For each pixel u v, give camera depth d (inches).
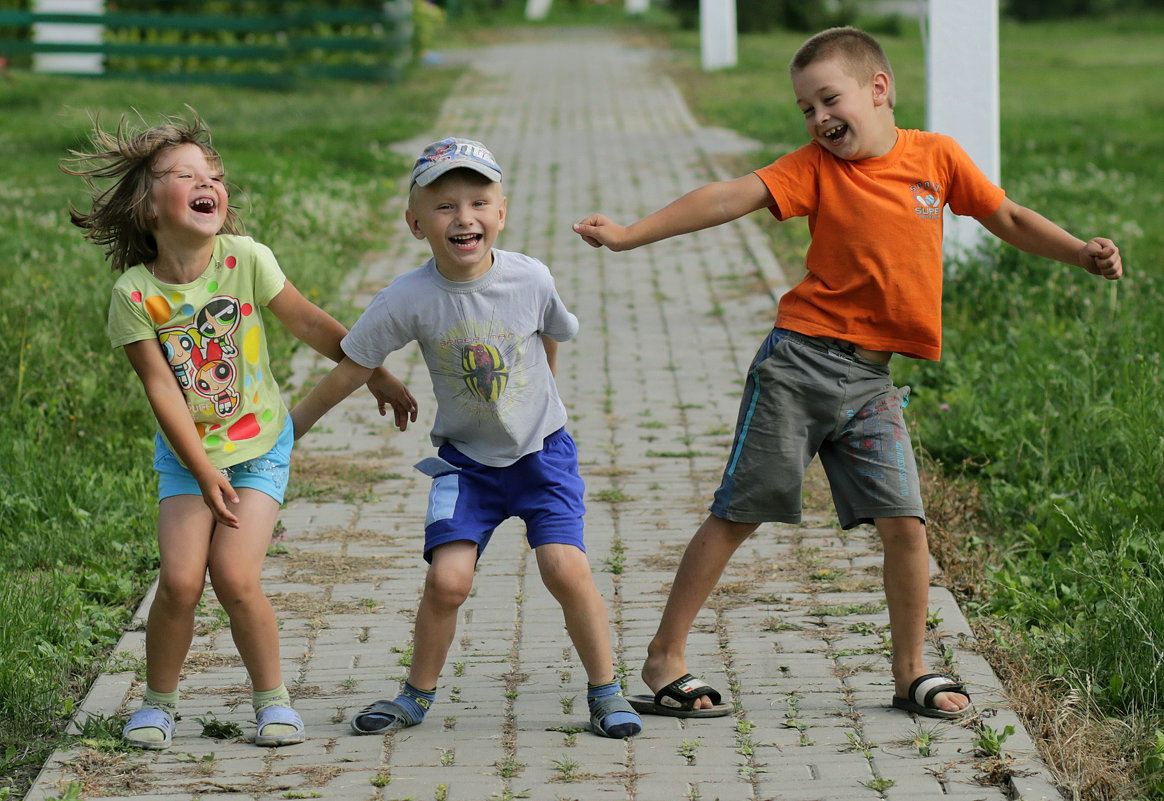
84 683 426.0
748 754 362.9
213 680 422.3
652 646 398.3
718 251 1109.1
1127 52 3164.4
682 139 1654.8
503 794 341.1
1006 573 497.7
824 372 378.6
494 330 363.9
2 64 2140.7
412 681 386.0
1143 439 563.5
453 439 381.7
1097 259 374.6
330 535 557.0
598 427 705.6
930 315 377.7
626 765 357.4
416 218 360.8
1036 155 1571.1
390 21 2263.8
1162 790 348.8
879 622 458.0
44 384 692.7
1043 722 381.4
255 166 1349.7
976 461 626.5
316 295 896.3
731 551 392.2
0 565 510.3
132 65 2194.9
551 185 1380.4
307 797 341.1
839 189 375.6
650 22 3863.2
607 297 977.5
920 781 344.8
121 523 561.3
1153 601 438.0
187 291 360.8
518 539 551.8
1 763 369.1
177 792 344.5
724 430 697.0
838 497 390.0
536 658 437.4
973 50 905.5
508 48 3053.6
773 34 3408.0
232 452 365.7
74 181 1316.4
